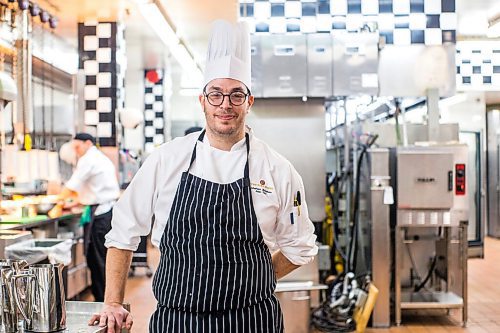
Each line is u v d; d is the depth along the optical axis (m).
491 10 6.48
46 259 3.79
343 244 6.32
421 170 5.06
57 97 8.62
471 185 9.11
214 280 1.90
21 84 5.43
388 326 5.09
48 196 6.10
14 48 5.39
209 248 1.92
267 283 1.99
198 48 8.40
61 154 6.70
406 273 5.64
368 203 5.30
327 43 5.51
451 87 5.65
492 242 10.74
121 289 2.03
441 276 5.59
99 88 6.77
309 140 5.67
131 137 11.27
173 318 1.94
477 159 9.12
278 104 5.66
